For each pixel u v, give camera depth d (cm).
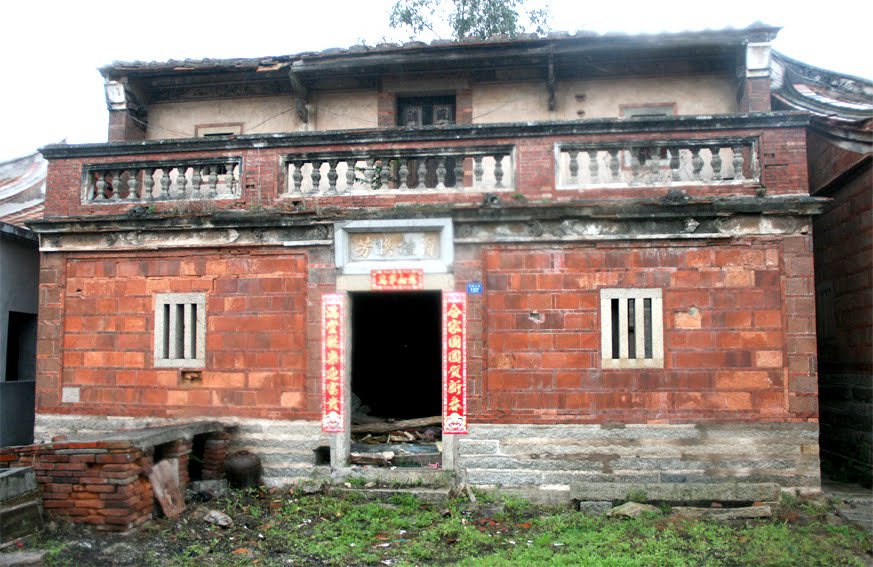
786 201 859
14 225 1168
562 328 896
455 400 902
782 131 880
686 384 877
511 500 863
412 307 1420
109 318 987
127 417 970
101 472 751
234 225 944
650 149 916
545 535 753
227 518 798
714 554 700
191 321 967
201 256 969
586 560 673
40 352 997
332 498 874
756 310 876
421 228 916
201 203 968
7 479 708
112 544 716
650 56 1128
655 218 885
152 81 1235
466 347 905
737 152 892
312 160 952
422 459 938
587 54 1109
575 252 902
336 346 928
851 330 1024
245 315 953
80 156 1001
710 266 884
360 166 1104
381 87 1218
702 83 1170
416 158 941
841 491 914
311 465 923
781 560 676
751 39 1052
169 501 808
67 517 753
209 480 909
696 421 873
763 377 870
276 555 715
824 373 1130
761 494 829
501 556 696
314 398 928
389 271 922
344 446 922
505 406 896
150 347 973
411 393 1402
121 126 1214
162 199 984
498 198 905
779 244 877
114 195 1004
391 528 790
